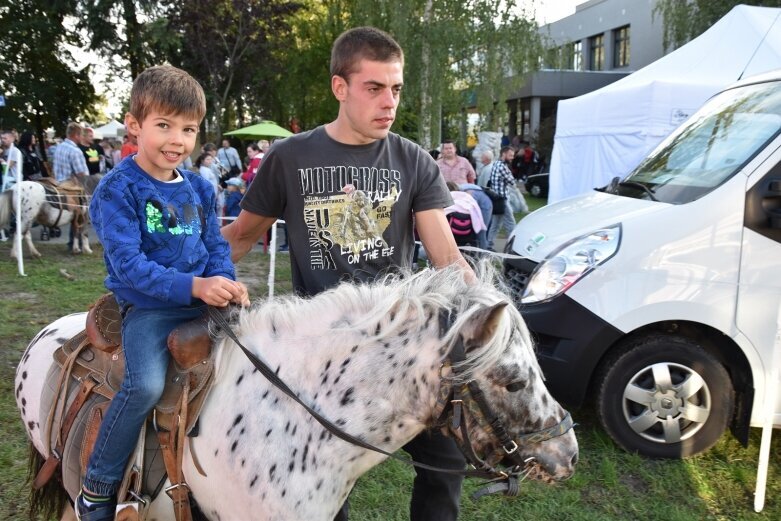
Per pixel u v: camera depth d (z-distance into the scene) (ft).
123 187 5.70
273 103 85.20
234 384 5.73
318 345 5.68
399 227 7.25
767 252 10.98
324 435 5.53
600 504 10.73
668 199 12.34
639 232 11.58
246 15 69.72
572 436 5.60
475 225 22.30
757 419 11.31
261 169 7.45
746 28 29.45
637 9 94.27
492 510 10.46
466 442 5.35
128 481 5.79
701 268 11.19
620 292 11.40
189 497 5.90
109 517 5.90
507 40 60.29
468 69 62.44
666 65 31.37
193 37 70.74
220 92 78.43
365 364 5.56
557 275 11.91
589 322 11.50
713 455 12.27
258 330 5.92
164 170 5.99
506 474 5.56
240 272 27.40
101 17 75.05
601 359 11.96
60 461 6.47
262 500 5.42
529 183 67.51
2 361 15.79
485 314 5.13
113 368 6.10
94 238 34.63
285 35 76.33
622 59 100.94
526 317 11.99
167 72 5.74
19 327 18.58
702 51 30.53
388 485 11.08
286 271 27.76
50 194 28.60
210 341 5.82
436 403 5.43
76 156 31.45
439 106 59.26
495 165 31.53
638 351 11.63
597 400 12.03
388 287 5.88
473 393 5.26
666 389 11.69
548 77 89.25
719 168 12.12
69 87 85.81
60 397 6.50
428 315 5.51
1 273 25.26
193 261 6.13
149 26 69.26
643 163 15.14
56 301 21.45
